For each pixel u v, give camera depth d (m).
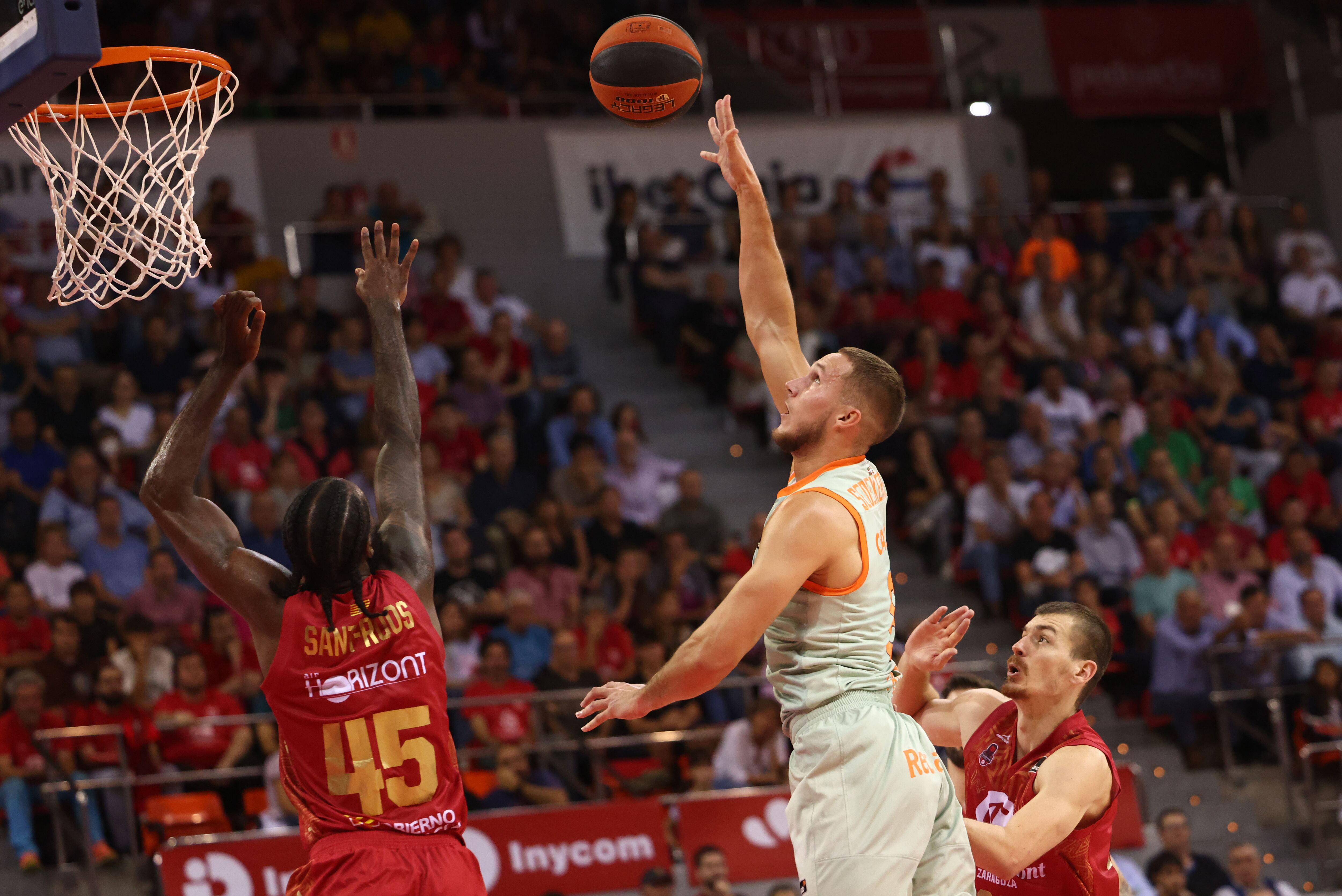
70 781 8.96
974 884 3.52
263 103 16.09
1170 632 11.68
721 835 9.28
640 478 13.12
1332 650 11.82
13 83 3.26
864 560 3.37
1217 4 19.98
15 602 9.91
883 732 3.31
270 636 3.22
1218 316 15.94
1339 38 19.42
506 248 16.45
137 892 8.92
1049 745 3.98
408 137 16.48
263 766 9.48
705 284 16.06
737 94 18.39
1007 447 13.65
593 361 15.41
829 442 3.52
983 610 12.60
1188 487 13.73
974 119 17.97
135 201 4.25
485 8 17.80
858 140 17.34
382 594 3.22
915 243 16.11
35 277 13.01
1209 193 18.22
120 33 15.77
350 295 15.01
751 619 3.22
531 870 8.95
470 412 13.24
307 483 11.85
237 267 14.15
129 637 9.73
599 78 4.33
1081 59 19.41
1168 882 9.37
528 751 9.79
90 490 11.19
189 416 3.34
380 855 3.08
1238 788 11.27
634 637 11.15
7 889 8.71
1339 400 15.07
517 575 11.45
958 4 19.50
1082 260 16.31
